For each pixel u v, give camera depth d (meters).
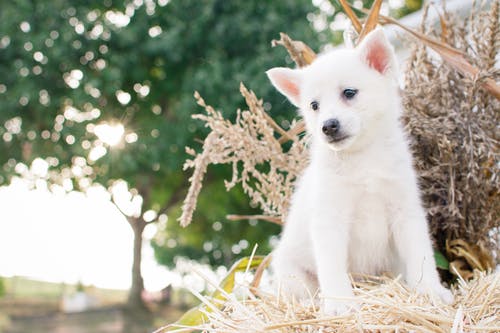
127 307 4.31
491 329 0.64
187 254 4.82
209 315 0.73
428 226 0.85
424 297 0.71
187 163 0.88
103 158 3.22
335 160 0.83
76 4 3.27
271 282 0.90
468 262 0.86
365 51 0.84
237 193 4.16
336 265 0.80
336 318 0.67
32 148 3.48
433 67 0.92
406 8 3.11
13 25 3.22
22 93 3.14
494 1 0.85
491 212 0.84
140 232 4.30
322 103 0.85
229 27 3.08
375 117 0.83
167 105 3.71
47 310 4.59
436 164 0.87
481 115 0.85
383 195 0.82
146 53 3.18
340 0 0.92
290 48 0.96
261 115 0.91
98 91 3.21
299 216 0.88
